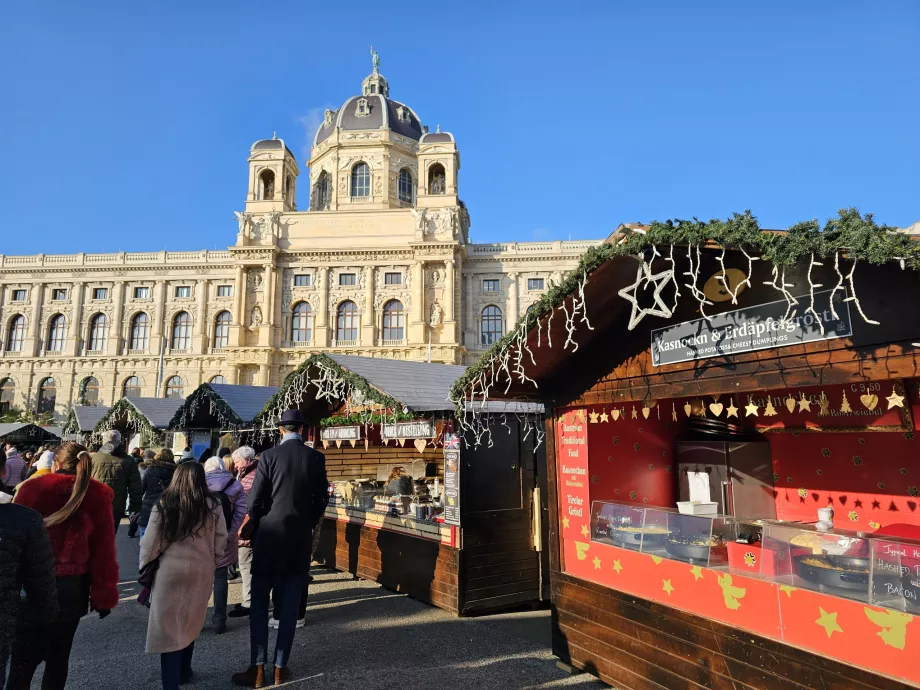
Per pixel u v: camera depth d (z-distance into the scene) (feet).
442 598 22.77
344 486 30.96
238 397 40.63
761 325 12.15
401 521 25.62
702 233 11.08
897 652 10.23
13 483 36.32
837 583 11.18
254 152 151.02
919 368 9.69
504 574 23.12
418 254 141.08
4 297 157.79
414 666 16.94
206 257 155.94
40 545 10.89
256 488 16.96
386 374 27.17
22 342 155.84
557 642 17.16
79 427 65.87
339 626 20.71
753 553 12.73
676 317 14.11
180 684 15.97
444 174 158.92
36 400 152.25
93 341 155.74
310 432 34.88
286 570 16.51
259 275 143.54
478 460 23.18
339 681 15.87
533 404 24.99
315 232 146.10
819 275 11.12
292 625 16.19
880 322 10.25
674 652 13.80
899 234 8.97
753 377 12.34
